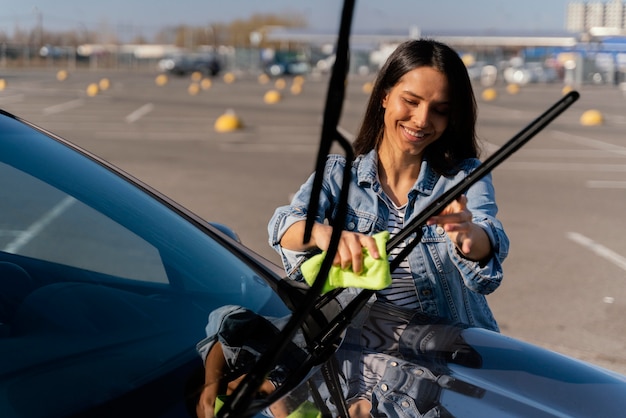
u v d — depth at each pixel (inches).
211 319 81.1
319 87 1649.9
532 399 75.1
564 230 307.7
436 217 75.0
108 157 476.4
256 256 95.6
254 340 77.8
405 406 71.5
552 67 2229.3
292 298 87.3
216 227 106.3
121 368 70.8
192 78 2047.2
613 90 1676.9
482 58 3120.1
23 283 83.4
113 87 1397.6
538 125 62.3
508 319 201.6
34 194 89.7
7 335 74.0
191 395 67.9
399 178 98.3
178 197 351.9
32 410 64.9
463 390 74.9
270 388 70.1
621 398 77.8
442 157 97.1
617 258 267.0
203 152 514.0
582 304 216.1
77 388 67.6
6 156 91.2
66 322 77.3
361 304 78.4
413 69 91.3
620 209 355.6
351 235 71.0
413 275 95.2
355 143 100.2
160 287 85.0
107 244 89.0
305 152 528.1
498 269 87.2
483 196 94.7
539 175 449.7
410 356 79.6
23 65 2117.4
